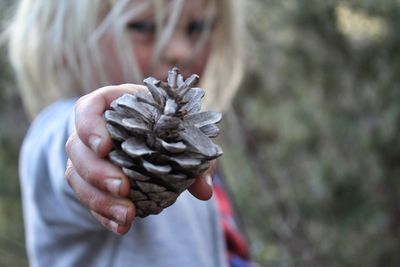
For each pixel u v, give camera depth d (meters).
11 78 1.63
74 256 0.61
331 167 1.69
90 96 0.39
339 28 1.63
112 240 0.60
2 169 1.83
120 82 0.78
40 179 0.63
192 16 0.81
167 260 0.61
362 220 1.69
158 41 0.78
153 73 0.79
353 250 1.78
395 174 1.63
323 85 1.71
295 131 1.87
